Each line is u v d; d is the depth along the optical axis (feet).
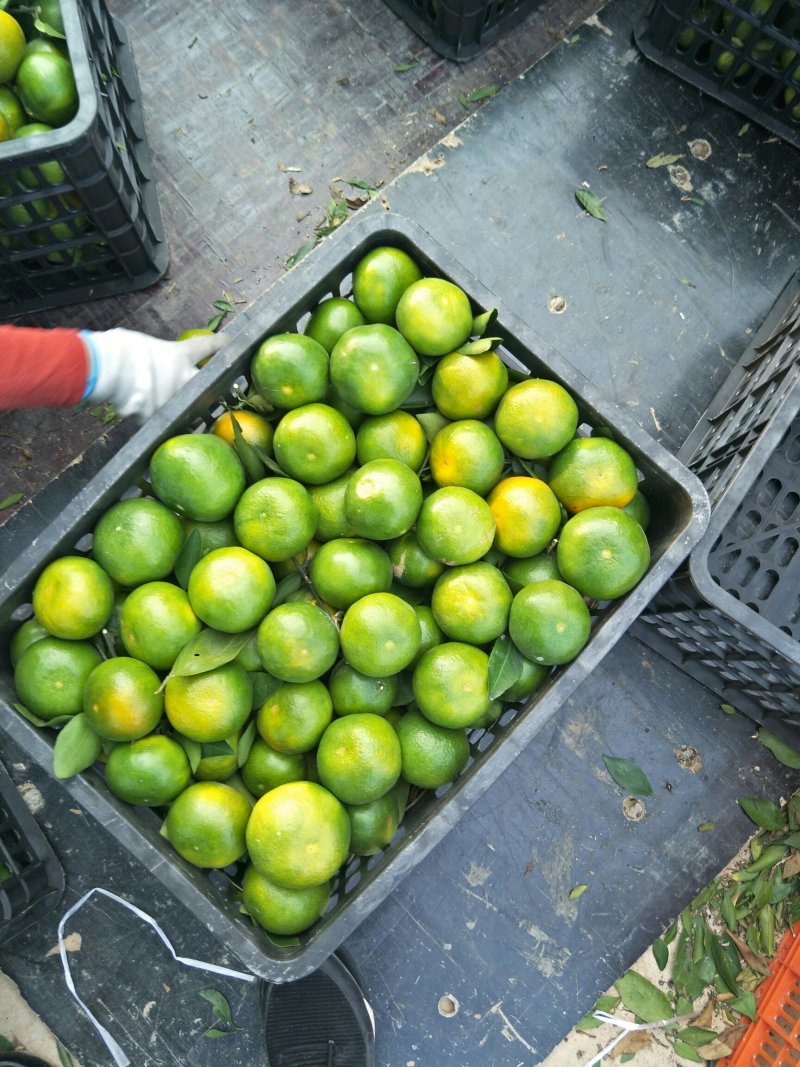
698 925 3.21
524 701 2.25
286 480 2.15
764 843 3.25
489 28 3.48
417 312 2.11
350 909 2.00
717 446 2.88
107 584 2.14
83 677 2.11
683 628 2.93
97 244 3.12
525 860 3.24
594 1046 3.18
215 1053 3.13
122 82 3.37
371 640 2.02
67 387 2.21
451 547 2.09
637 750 3.29
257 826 2.00
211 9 3.60
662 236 3.39
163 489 2.10
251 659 2.12
